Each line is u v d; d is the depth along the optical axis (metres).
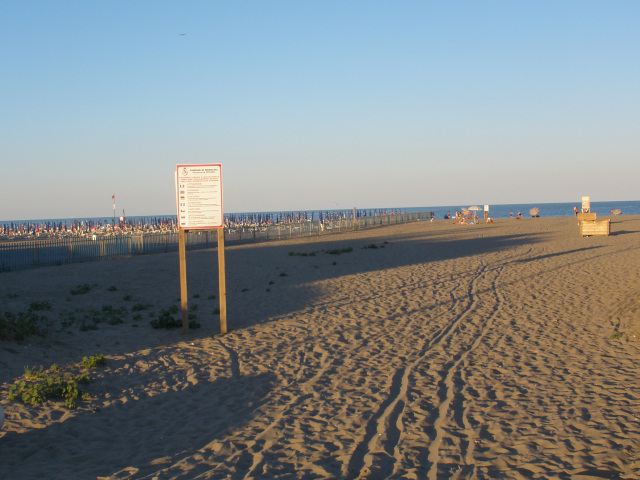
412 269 20.39
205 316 12.55
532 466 5.00
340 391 7.35
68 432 6.04
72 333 10.57
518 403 6.71
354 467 5.09
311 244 34.59
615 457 5.14
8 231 57.03
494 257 24.02
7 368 8.14
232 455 5.41
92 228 58.19
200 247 32.91
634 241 29.56
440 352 9.23
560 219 64.75
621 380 7.48
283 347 9.77
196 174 10.77
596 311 12.20
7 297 14.59
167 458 5.35
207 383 7.81
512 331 10.59
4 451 5.49
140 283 17.58
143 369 8.51
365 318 12.07
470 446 5.50
